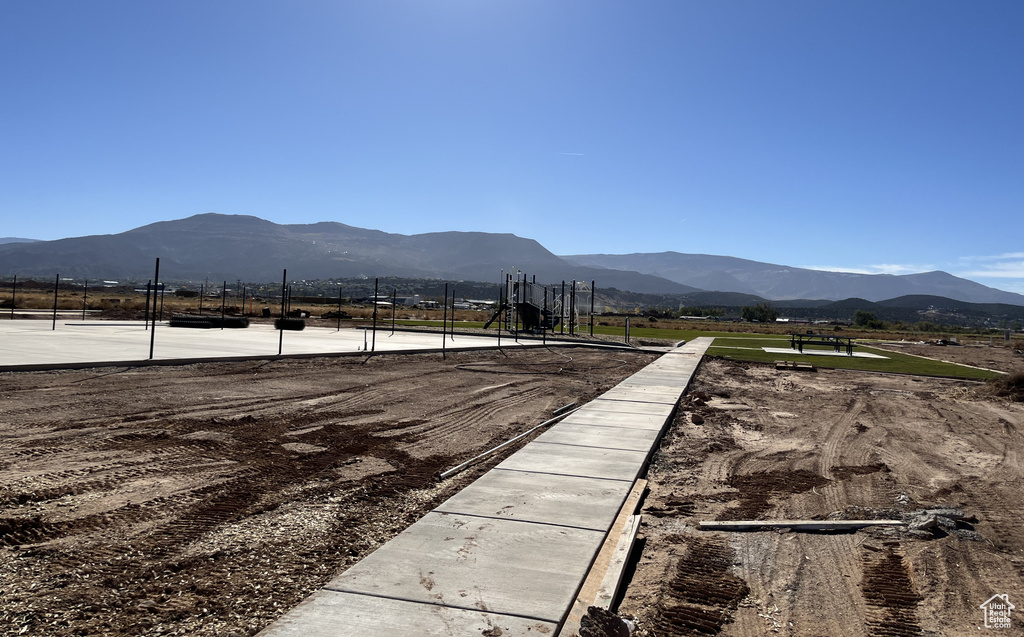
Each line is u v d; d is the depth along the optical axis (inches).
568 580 168.1
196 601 161.8
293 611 147.6
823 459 359.3
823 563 205.3
